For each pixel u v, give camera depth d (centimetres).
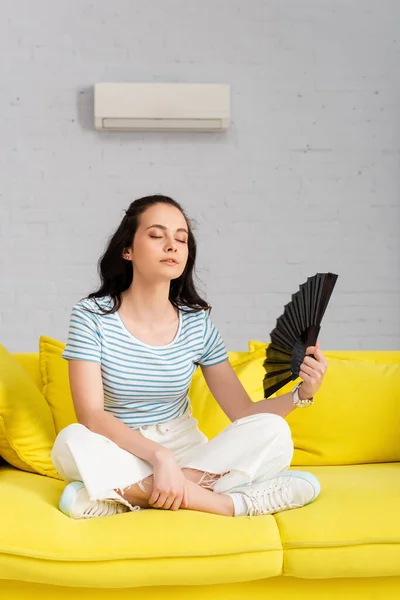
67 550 160
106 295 213
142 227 206
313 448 226
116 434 183
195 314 216
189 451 197
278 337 205
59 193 421
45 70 419
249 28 425
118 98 409
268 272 428
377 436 225
